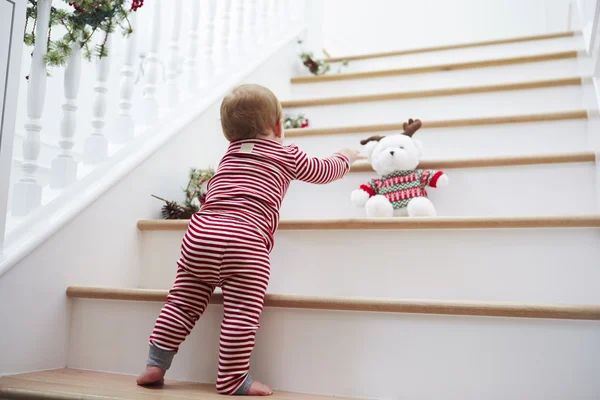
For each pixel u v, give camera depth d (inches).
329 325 45.9
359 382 44.5
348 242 55.4
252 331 43.4
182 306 45.9
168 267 62.3
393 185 66.2
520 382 41.7
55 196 55.0
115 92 111.5
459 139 76.5
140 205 64.2
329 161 53.7
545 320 41.9
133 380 47.3
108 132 108.9
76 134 102.5
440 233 52.9
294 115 97.8
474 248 51.9
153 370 44.2
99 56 60.4
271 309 47.4
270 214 47.4
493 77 99.0
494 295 51.0
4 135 47.5
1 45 46.8
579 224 49.0
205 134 78.9
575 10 101.5
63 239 53.1
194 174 71.8
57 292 52.1
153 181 66.8
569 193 61.7
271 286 57.1
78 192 57.2
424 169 67.9
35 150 54.1
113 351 51.4
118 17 59.5
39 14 54.4
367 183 68.0
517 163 63.4
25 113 89.9
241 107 50.0
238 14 95.9
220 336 43.6
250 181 47.6
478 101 88.2
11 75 47.9
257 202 46.8
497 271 51.2
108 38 62.3
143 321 50.9
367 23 169.8
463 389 42.6
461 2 161.6
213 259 44.2
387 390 43.9
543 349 41.7
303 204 71.6
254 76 96.3
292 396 43.2
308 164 51.1
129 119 66.7
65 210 54.3
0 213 47.5
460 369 42.9
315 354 45.8
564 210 61.6
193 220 46.8
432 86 102.7
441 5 163.5
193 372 48.2
